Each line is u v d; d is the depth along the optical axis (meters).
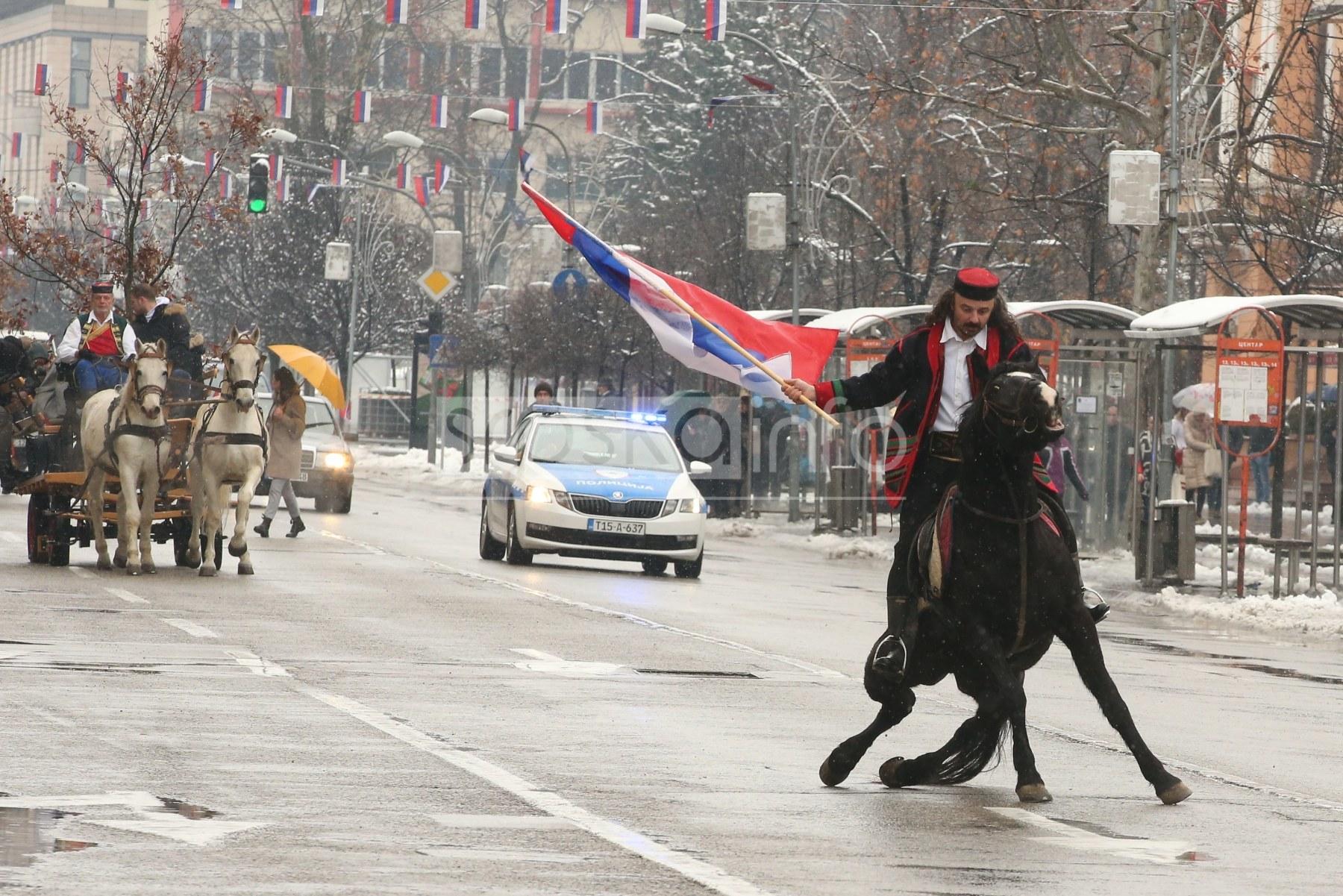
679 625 55.09
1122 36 105.19
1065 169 130.00
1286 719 41.16
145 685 38.50
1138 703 42.75
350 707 36.66
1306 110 116.94
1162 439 82.56
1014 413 27.75
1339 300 73.44
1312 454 96.69
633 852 24.55
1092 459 90.69
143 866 22.73
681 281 34.38
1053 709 41.03
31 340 107.38
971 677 29.06
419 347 171.50
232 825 25.38
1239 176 111.19
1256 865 25.27
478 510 114.19
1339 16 111.75
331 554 77.12
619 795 28.69
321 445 106.62
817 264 146.88
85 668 40.62
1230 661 53.78
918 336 29.59
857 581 77.25
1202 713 41.41
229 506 66.94
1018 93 118.75
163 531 70.56
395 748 32.12
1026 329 87.25
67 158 120.50
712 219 174.25
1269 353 72.50
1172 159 92.38
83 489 64.94
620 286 34.31
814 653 49.16
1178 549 76.69
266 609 54.88
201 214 124.12
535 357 160.88
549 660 45.38
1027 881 23.66
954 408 29.50
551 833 25.64
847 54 170.50
